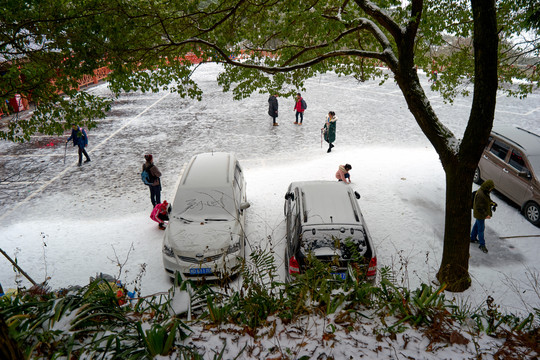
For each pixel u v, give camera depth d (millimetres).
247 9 7184
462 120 18234
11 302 3086
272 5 7215
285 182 11656
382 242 8133
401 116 19312
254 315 3197
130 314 3334
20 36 5508
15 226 9469
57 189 11758
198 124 18516
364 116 19406
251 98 23672
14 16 5469
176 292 3428
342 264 5906
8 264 7707
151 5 6238
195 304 3314
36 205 10695
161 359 2568
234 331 3000
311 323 3162
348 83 28203
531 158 9133
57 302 2893
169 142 15977
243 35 7789
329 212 6855
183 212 7617
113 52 6219
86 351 2570
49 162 14117
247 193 10930
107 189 11648
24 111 20359
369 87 26625
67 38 5848
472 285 6465
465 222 5953
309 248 6012
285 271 6738
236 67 9125
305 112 20250
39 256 7988
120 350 2531
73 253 8078
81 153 13648
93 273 7324
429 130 6035
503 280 6672
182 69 7371
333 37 8016
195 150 14945
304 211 6949
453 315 3408
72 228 9250
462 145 5617
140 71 7180
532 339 3037
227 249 6668
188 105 22469
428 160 12992
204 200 7789
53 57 5938
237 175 9016
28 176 12844
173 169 13023
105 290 3541
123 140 16391
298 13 6418
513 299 6039
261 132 17047
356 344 2871
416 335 3029
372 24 6902
